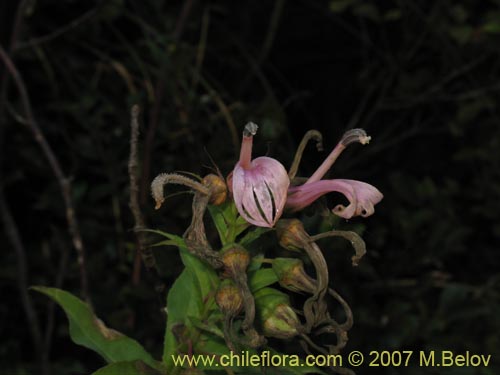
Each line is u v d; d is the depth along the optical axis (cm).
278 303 30
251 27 99
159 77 75
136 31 86
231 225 30
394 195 94
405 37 97
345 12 102
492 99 97
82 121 81
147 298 74
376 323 81
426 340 82
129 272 80
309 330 29
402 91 97
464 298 84
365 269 81
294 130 100
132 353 33
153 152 78
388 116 102
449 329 85
